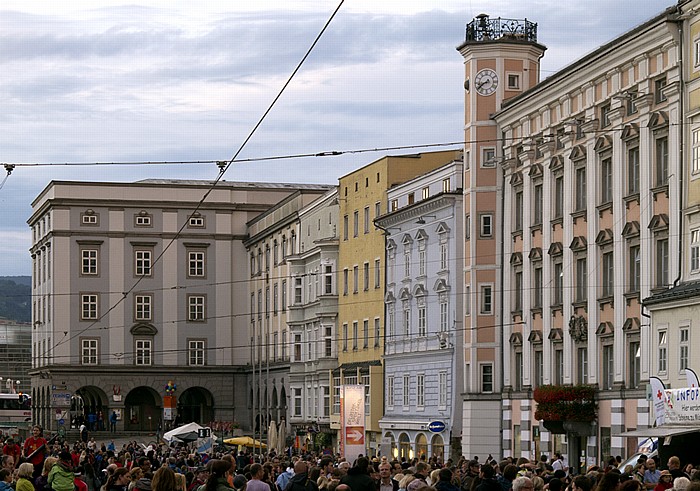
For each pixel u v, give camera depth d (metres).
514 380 77.44
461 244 86.94
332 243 112.56
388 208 100.88
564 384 69.25
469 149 81.44
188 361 140.12
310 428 111.69
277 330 128.75
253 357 137.12
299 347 121.44
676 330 53.75
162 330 139.88
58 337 137.50
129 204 139.88
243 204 142.25
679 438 41.06
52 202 138.25
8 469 30.17
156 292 140.00
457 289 87.19
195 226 141.38
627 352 62.28
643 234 60.53
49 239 140.12
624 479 18.61
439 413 89.25
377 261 102.88
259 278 136.00
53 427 136.75
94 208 139.50
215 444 94.50
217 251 141.25
